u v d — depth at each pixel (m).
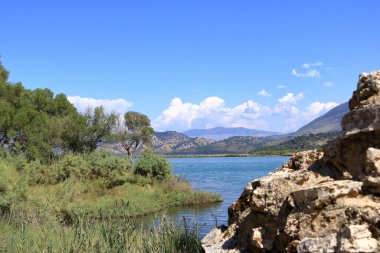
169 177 42.12
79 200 28.11
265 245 7.75
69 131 49.97
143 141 70.75
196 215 29.45
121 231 12.09
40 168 34.00
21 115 43.50
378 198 6.55
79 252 11.01
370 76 7.66
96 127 52.12
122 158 40.91
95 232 12.33
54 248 11.49
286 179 8.12
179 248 11.04
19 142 45.09
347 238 6.01
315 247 6.39
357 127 7.25
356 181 6.99
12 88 48.09
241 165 126.44
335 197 6.75
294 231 7.04
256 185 9.16
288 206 7.49
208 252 9.11
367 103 7.46
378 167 6.63
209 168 109.88
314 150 9.12
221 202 38.28
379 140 7.01
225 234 9.47
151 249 10.87
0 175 21.61
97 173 37.91
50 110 55.25
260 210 8.22
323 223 6.74
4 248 12.16
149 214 30.03
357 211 6.47
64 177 34.12
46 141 46.81
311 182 7.82
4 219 17.14
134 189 37.66
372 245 5.89
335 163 7.81
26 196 20.78
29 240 12.60
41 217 18.53
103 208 25.73
